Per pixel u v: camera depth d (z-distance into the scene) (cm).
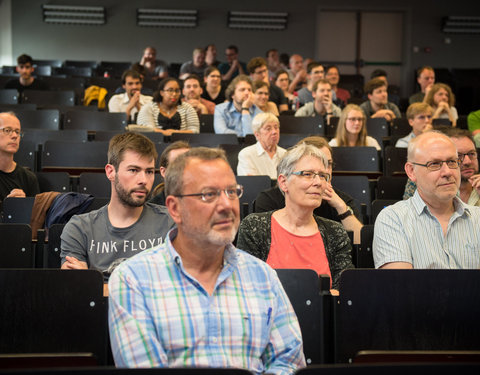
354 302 221
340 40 1491
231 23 1452
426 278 223
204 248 180
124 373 137
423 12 1488
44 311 209
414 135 560
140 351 172
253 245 280
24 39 1422
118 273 182
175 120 623
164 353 174
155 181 400
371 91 736
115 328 176
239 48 1465
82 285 211
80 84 948
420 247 274
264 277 190
